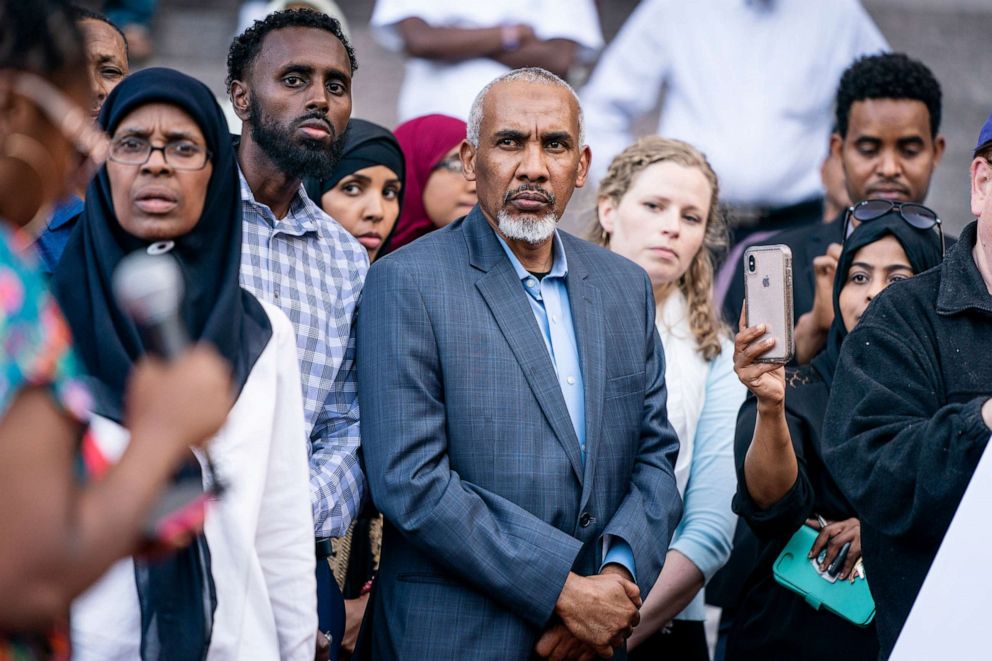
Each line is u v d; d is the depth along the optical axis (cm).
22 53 379
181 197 555
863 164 1046
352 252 729
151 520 371
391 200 888
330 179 865
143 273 367
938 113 1066
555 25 1305
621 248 863
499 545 628
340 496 667
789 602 730
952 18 1565
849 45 1303
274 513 567
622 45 1328
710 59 1295
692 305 866
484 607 639
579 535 656
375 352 661
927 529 592
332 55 723
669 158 867
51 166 387
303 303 698
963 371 615
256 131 709
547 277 699
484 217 700
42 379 359
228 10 1505
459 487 634
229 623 533
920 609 563
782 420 687
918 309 633
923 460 580
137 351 536
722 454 825
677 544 803
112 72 807
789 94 1286
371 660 668
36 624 344
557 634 642
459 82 1299
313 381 687
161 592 517
